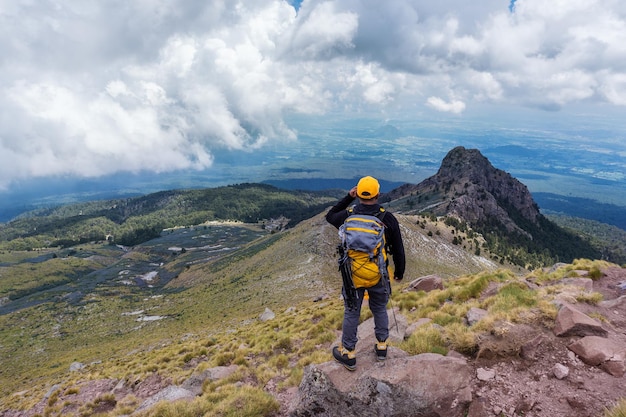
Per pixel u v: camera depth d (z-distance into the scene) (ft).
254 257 584.40
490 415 16.87
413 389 17.57
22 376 252.62
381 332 19.27
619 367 17.98
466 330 24.17
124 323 424.05
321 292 300.40
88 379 71.46
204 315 344.49
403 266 17.60
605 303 27.50
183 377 51.55
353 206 18.54
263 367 39.40
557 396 17.34
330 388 18.83
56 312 525.34
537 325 22.56
